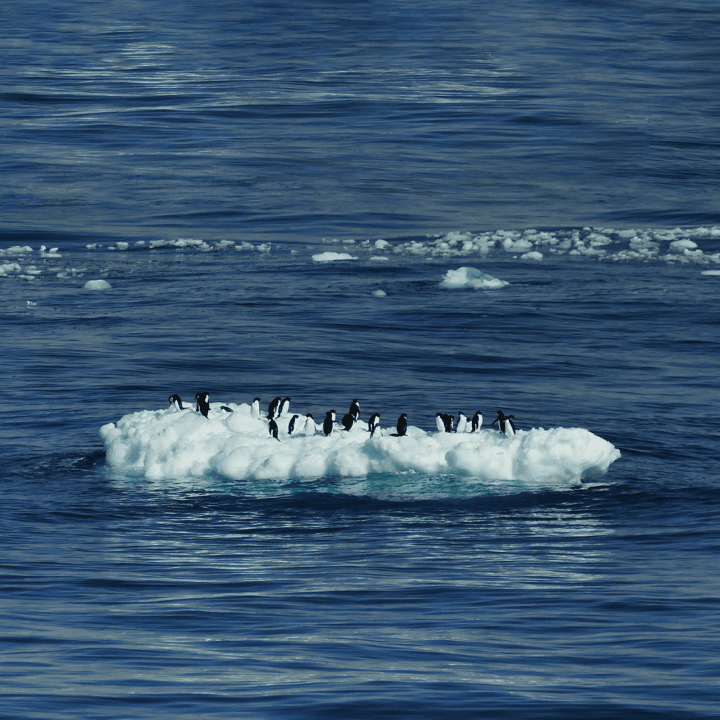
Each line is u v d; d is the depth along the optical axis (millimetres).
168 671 18016
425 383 48094
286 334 58625
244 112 151875
